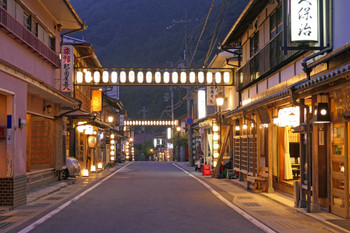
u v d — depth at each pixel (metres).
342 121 8.80
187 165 38.59
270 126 13.86
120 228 7.78
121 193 13.90
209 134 28.22
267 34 15.99
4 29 12.15
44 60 17.11
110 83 22.70
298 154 15.37
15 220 8.70
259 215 9.39
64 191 14.63
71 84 19.33
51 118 17.62
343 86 8.14
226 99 26.31
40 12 16.55
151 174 24.55
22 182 10.98
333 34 9.69
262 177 14.54
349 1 8.94
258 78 16.97
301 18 9.82
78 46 23.59
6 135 10.25
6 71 9.88
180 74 22.95
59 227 7.90
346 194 8.80
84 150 26.72
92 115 19.52
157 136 96.19
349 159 8.90
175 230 7.59
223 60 25.59
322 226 8.06
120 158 48.91
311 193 10.02
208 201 11.82
